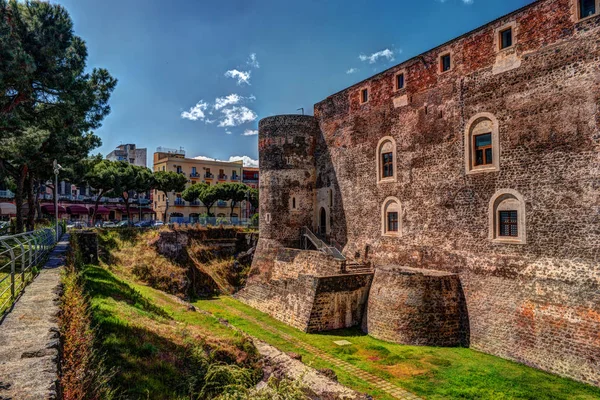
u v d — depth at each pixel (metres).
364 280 22.94
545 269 17.20
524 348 17.25
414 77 24.03
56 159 25.94
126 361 9.24
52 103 18.58
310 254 27.78
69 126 19.59
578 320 15.77
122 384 8.30
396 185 25.03
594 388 14.69
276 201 33.12
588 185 16.05
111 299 14.45
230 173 79.31
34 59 15.73
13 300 9.89
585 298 15.73
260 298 26.42
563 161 16.88
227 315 24.70
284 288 24.19
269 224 33.41
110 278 19.27
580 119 16.39
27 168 28.17
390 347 19.00
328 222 31.47
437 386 14.83
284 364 13.55
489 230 19.52
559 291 16.58
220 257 37.69
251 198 65.38
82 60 17.81
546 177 17.42
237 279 35.31
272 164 33.50
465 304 20.11
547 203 17.36
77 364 7.44
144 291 21.19
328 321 21.81
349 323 22.34
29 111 18.27
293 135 33.06
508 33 19.34
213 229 39.28
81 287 13.17
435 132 22.55
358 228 28.17
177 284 28.45
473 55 20.70
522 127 18.41
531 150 18.03
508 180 18.84
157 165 76.31
